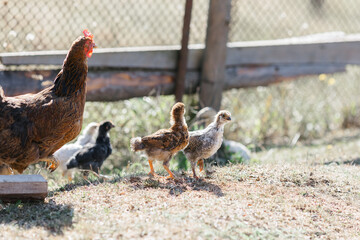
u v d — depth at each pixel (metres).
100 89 3.71
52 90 2.98
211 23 3.87
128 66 3.77
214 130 3.16
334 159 3.58
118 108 3.96
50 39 3.83
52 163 3.10
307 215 2.86
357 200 2.99
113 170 3.63
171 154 3.13
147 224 2.69
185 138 3.12
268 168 3.21
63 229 2.68
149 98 3.85
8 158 2.93
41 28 3.89
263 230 2.71
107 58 3.71
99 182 3.08
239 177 3.12
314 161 3.50
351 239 2.74
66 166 3.32
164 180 3.10
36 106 2.93
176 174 3.20
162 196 2.92
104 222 2.71
